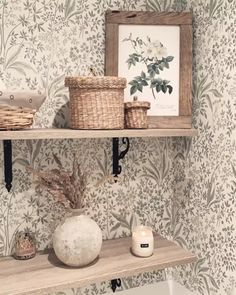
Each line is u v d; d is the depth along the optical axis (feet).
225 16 4.01
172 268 5.01
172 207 4.99
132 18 4.29
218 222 4.21
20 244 4.02
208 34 4.26
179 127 4.40
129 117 4.04
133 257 4.11
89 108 3.71
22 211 4.13
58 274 3.68
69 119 4.08
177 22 4.36
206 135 4.34
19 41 3.98
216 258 4.25
